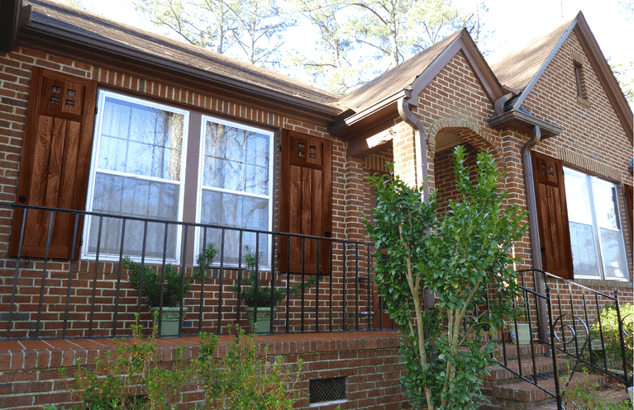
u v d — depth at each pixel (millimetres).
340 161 7066
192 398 3537
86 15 6809
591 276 8523
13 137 4719
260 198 6383
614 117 10055
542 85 8258
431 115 6301
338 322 6512
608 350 6762
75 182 4898
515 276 4121
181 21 20047
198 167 5918
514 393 4691
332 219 6770
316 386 4438
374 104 6137
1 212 4539
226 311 5637
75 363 3094
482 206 4152
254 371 3271
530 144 7234
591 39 9656
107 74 5352
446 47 6598
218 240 5906
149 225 5438
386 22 19750
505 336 6449
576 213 8648
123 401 3000
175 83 5762
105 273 4840
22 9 4449
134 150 5520
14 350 2982
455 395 3805
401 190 4508
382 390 4711
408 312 4320
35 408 2947
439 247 4012
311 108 6641
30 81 4871
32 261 4539
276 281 6012
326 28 20469
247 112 6328
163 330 4836
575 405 4461
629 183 9938
